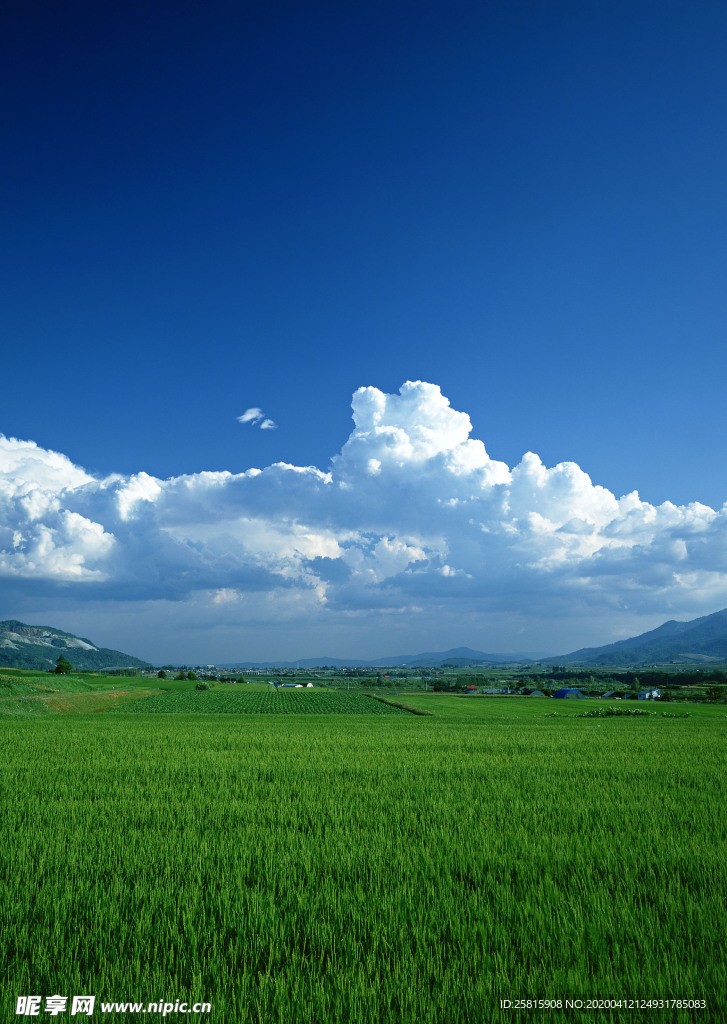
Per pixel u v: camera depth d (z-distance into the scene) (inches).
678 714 2223.2
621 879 284.4
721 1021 169.6
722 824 387.9
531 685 6673.2
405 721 1660.9
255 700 3405.5
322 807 440.8
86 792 501.0
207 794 494.6
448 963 203.8
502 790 510.9
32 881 277.9
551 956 208.4
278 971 199.9
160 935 219.9
